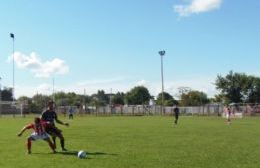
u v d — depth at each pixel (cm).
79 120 7044
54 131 2211
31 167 1681
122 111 11831
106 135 3369
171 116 9844
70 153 2136
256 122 6122
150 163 1766
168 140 2875
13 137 3256
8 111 11762
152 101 16325
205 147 2397
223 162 1781
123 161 1828
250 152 2136
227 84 13562
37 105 11856
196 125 5075
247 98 13550
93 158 1930
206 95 15150
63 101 15962
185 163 1761
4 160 1891
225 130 4009
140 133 3597
